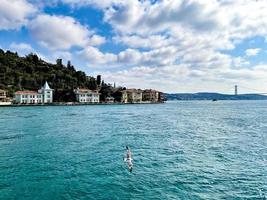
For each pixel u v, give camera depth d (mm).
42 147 37031
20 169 26141
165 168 26469
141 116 97938
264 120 80500
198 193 20156
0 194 20109
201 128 60062
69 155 32062
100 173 24906
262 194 19984
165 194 20000
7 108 154875
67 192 20453
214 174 24562
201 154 32656
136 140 43125
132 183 22250
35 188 21234
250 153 33250
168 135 48875
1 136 46625
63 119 82188
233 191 20547
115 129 57594
